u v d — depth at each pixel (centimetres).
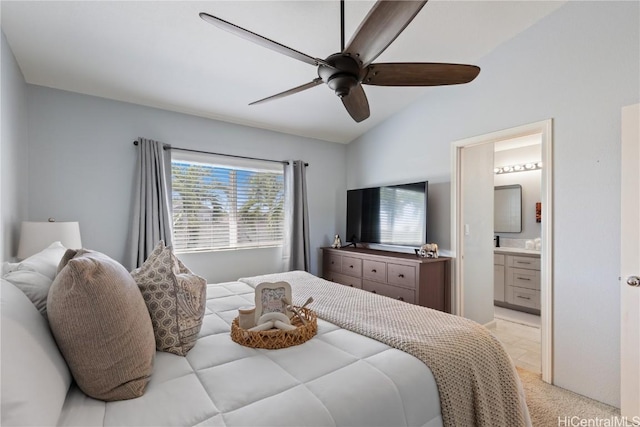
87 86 266
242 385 100
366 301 192
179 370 110
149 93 286
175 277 131
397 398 103
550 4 226
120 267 113
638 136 187
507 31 251
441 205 322
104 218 283
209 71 263
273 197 394
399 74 172
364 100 201
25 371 74
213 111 330
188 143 330
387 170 386
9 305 87
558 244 229
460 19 234
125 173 293
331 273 404
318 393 97
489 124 277
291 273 276
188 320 128
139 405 90
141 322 104
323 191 436
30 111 252
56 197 262
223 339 138
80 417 84
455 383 118
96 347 91
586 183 216
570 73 224
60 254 157
